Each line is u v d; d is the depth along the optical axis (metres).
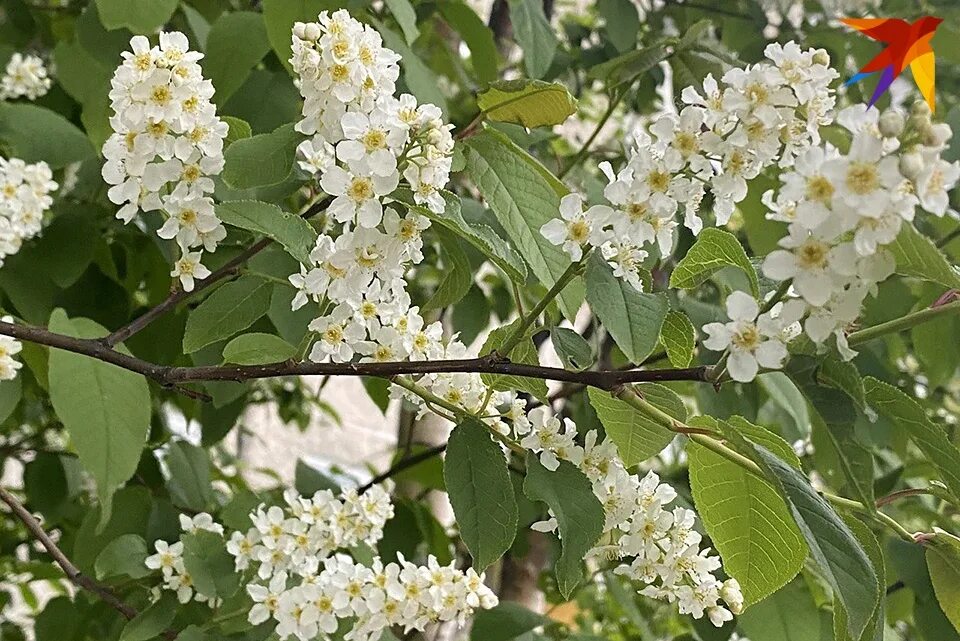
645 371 0.49
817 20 0.93
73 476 0.81
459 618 0.58
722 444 0.52
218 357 0.65
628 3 0.83
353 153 0.49
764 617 0.64
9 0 0.81
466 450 0.52
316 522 0.61
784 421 0.83
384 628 0.59
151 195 0.52
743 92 0.49
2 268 0.66
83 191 0.70
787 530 0.53
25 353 0.65
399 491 0.92
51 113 0.68
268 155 0.52
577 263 0.50
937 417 0.89
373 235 0.50
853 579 0.46
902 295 0.72
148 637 0.59
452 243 0.54
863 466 0.48
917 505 0.70
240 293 0.55
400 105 0.50
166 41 0.51
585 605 1.04
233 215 0.51
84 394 0.57
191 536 0.61
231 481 0.96
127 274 0.78
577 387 0.72
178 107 0.51
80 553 0.66
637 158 0.50
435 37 0.92
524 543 0.76
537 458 0.53
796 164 0.46
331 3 0.61
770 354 0.47
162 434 0.85
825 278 0.46
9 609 1.17
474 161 0.55
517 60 1.19
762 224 0.70
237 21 0.64
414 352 0.54
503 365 0.50
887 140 0.45
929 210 0.45
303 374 0.52
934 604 0.66
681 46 0.66
